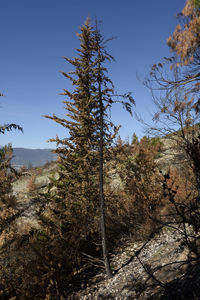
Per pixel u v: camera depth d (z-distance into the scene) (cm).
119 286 553
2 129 466
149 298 408
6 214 627
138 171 838
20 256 673
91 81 698
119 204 843
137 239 792
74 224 808
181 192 550
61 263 728
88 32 800
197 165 273
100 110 650
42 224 801
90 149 780
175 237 621
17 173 642
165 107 451
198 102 424
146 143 920
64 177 866
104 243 674
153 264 553
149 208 731
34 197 841
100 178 675
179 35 452
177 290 348
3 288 644
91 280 686
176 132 409
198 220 266
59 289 670
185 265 434
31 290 640
